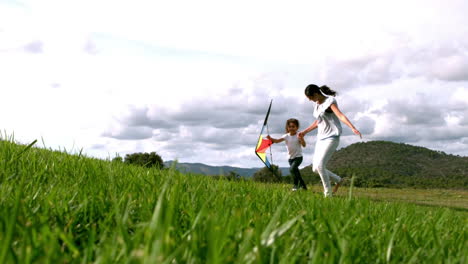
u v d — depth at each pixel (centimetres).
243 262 109
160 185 279
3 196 194
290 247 137
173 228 146
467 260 137
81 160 399
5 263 94
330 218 192
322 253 134
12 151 368
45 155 417
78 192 237
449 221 284
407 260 151
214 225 127
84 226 172
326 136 739
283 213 206
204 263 116
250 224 181
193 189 272
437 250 147
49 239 125
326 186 755
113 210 185
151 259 79
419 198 920
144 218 172
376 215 267
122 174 357
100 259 107
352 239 156
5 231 133
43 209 179
